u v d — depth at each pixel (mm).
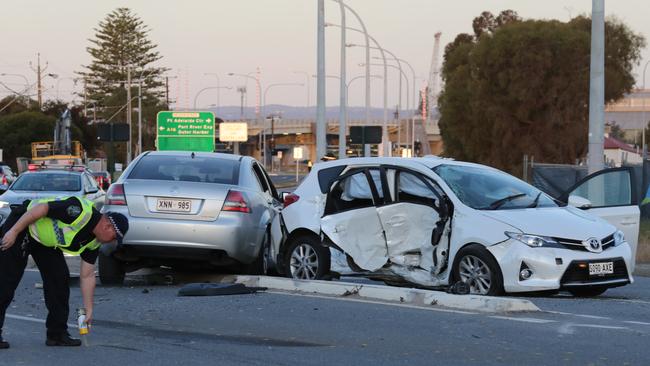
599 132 20406
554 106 55781
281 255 12961
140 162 13500
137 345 8477
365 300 11109
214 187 12766
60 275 8320
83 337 8422
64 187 21125
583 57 55125
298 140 144750
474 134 59000
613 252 11312
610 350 7980
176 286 13094
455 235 11398
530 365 7449
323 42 30281
